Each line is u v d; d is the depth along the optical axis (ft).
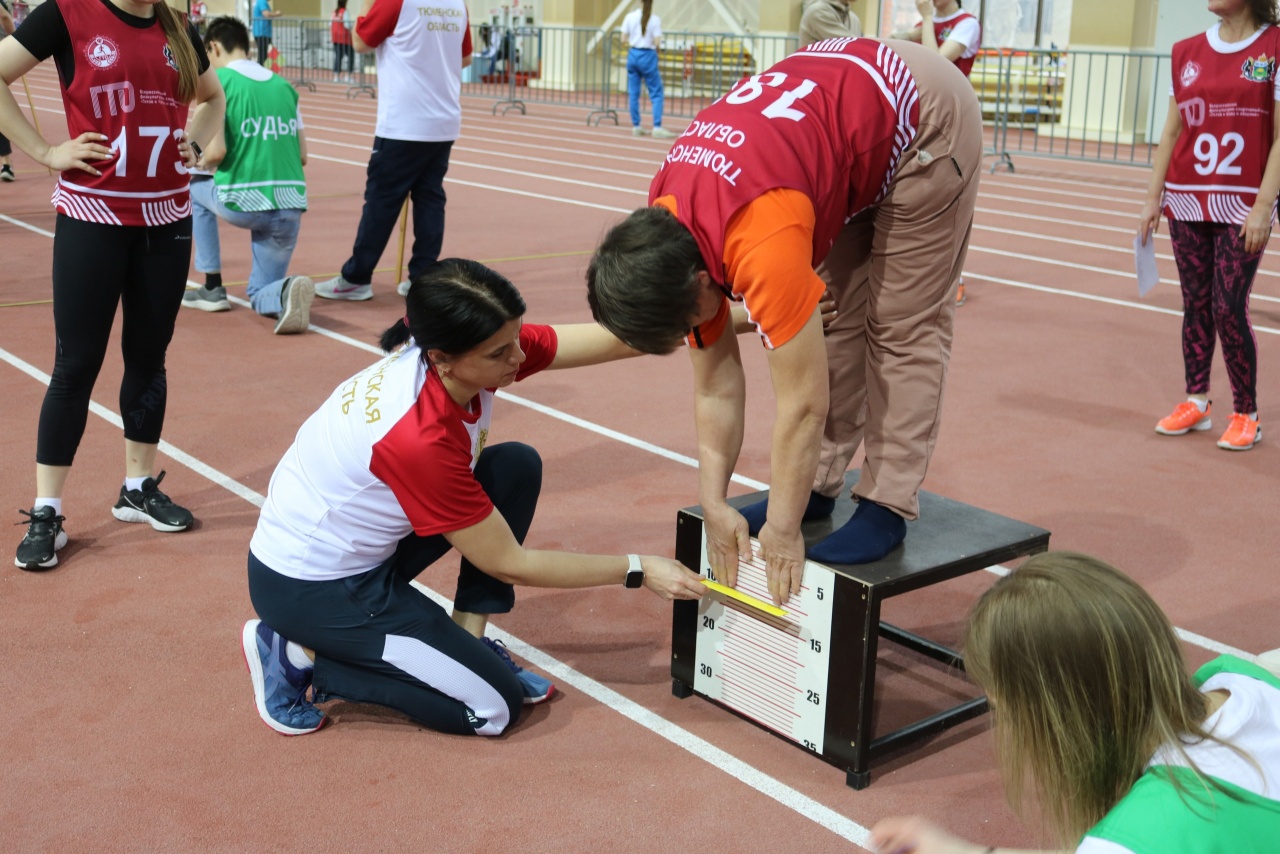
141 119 12.58
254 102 21.80
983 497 15.29
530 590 12.82
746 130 8.17
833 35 25.59
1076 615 4.78
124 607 12.04
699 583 9.96
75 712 10.21
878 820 9.01
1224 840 4.61
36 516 12.86
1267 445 17.44
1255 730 4.91
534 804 9.12
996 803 9.26
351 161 46.91
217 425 17.31
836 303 9.96
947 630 12.07
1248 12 16.02
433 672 9.57
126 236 12.80
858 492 9.93
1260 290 28.19
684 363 21.54
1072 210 39.47
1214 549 13.83
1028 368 21.30
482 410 9.50
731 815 9.04
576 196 39.52
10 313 23.18
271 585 9.58
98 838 8.61
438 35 23.30
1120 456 16.92
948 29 25.04
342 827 8.79
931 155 8.95
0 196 36.45
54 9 12.12
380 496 9.23
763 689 9.94
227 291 25.63
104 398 18.44
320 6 99.81
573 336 10.28
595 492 15.30
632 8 79.71
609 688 10.89
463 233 32.73
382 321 23.57
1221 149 16.28
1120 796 4.91
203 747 9.78
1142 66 55.98
